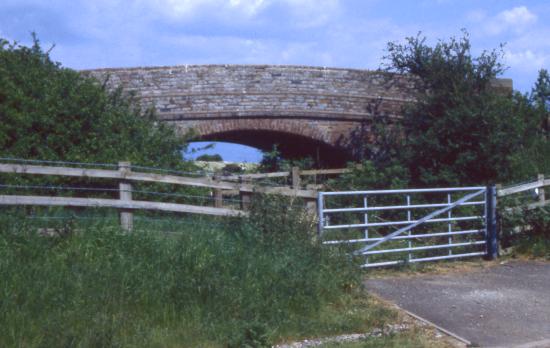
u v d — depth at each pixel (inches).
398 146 908.0
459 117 855.7
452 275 478.0
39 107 555.2
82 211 430.0
